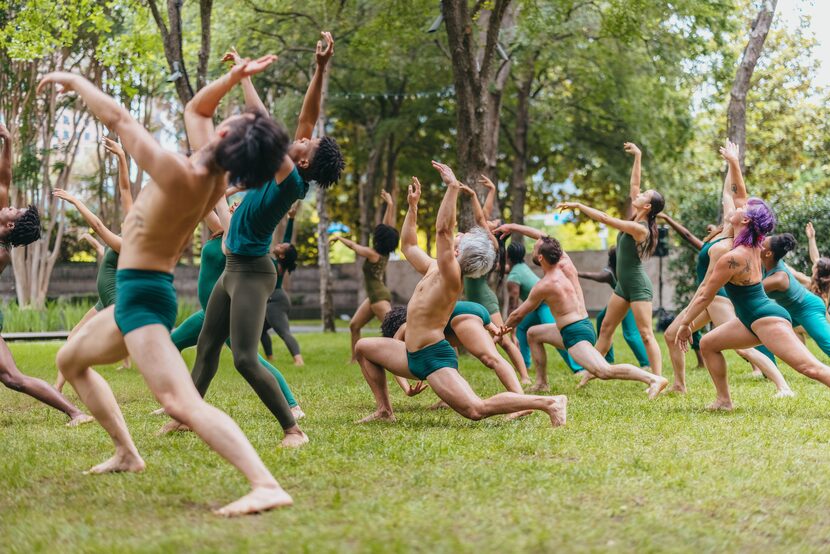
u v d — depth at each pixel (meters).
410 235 7.41
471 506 4.28
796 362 7.35
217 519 4.13
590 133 27.67
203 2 14.34
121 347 4.88
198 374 6.69
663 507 4.33
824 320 8.66
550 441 6.12
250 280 6.26
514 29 20.05
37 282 27.80
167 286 4.71
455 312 7.63
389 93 27.44
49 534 3.93
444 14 13.98
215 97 5.20
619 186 28.56
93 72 26.00
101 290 8.77
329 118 29.62
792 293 8.70
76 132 28.78
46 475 5.25
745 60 15.20
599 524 4.00
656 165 26.94
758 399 8.55
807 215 20.56
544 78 27.23
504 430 6.67
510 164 30.58
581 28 22.12
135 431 6.90
